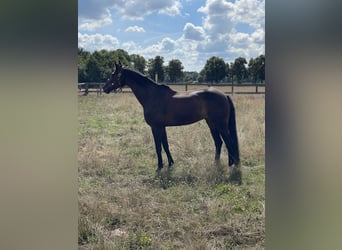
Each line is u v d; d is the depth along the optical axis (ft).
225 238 6.59
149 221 6.70
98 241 6.45
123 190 6.91
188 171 6.98
